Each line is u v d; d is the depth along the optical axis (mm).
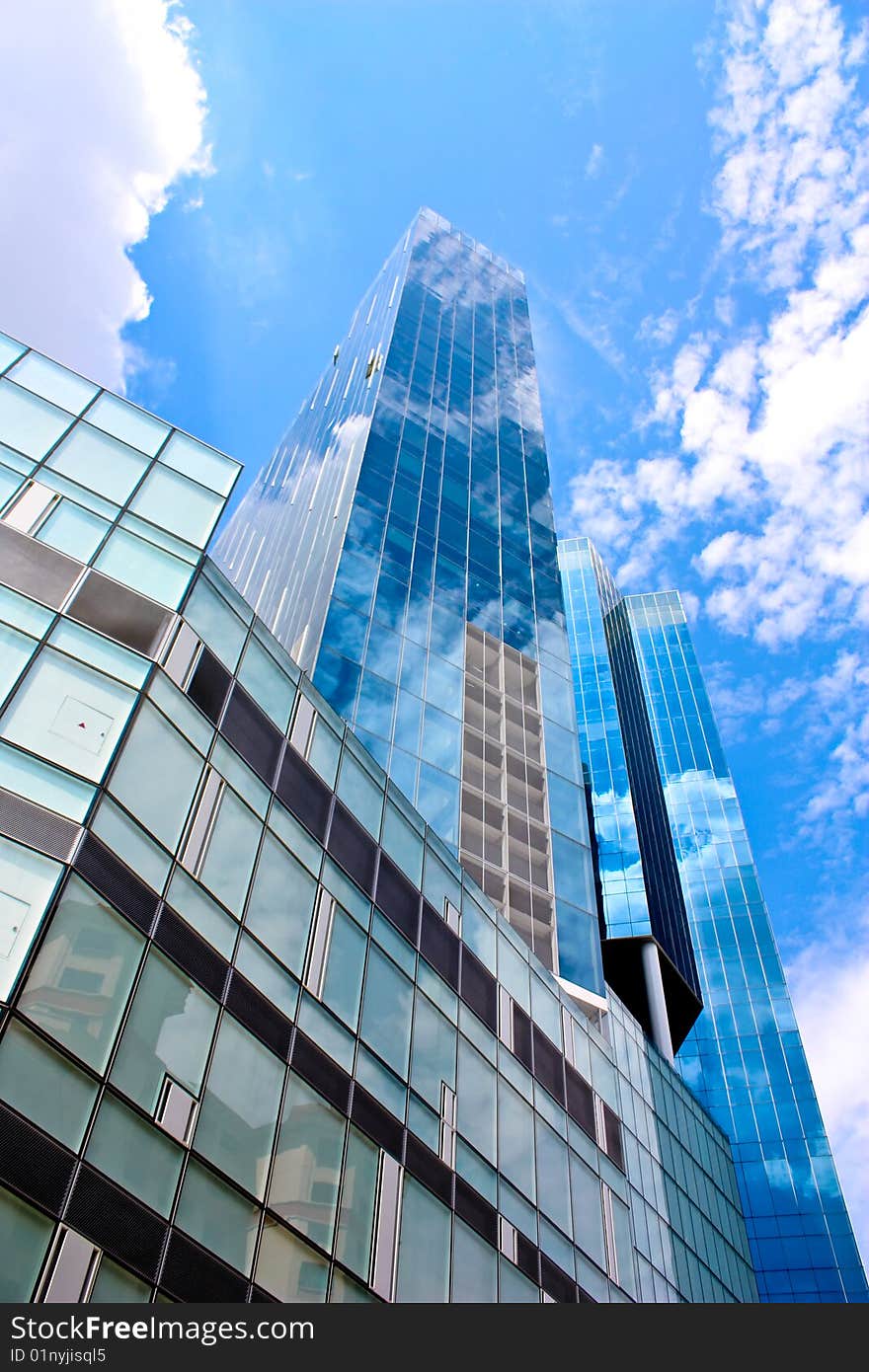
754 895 116812
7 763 18562
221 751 24312
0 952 16094
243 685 26625
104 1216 15992
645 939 93125
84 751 19938
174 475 29766
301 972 24125
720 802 128500
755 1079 98688
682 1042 101062
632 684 137000
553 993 40812
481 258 104500
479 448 74875
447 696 52656
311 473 77250
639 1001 91125
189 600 25828
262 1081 21109
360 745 32344
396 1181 24688
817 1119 94812
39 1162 15164
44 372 29734
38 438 27328
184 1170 18062
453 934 33781
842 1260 85125
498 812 50250
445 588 59281
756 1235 87875
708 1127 57938
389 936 29266
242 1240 18859
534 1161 33125
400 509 61625
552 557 71125
